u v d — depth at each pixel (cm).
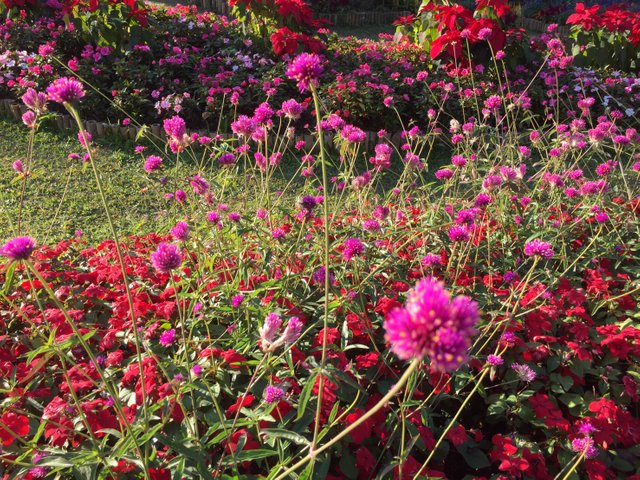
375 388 228
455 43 684
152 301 283
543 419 215
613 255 309
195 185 289
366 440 207
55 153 580
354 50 788
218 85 653
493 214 338
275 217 345
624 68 801
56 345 167
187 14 853
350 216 341
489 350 246
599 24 751
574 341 244
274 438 180
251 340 223
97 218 472
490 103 442
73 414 194
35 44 736
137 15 712
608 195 367
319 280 228
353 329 235
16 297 273
